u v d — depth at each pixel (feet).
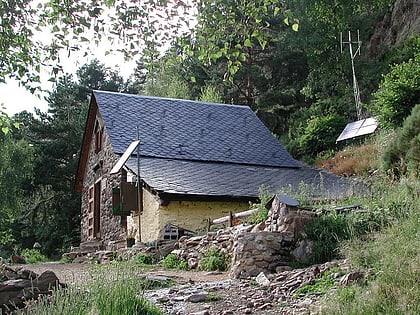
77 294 19.52
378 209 28.07
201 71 110.83
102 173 66.85
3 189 88.33
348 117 87.04
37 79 28.07
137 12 25.63
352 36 101.86
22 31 26.89
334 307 18.13
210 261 34.24
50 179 107.14
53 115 119.65
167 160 57.41
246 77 106.01
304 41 102.99
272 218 30.63
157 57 26.55
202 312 20.29
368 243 23.53
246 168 59.00
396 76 59.98
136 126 62.80
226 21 24.49
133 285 20.68
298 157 83.61
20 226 108.99
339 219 27.73
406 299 16.85
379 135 68.80
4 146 88.84
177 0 24.93
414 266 18.37
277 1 24.77
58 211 109.09
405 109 56.59
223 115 69.87
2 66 27.66
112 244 59.11
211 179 53.26
